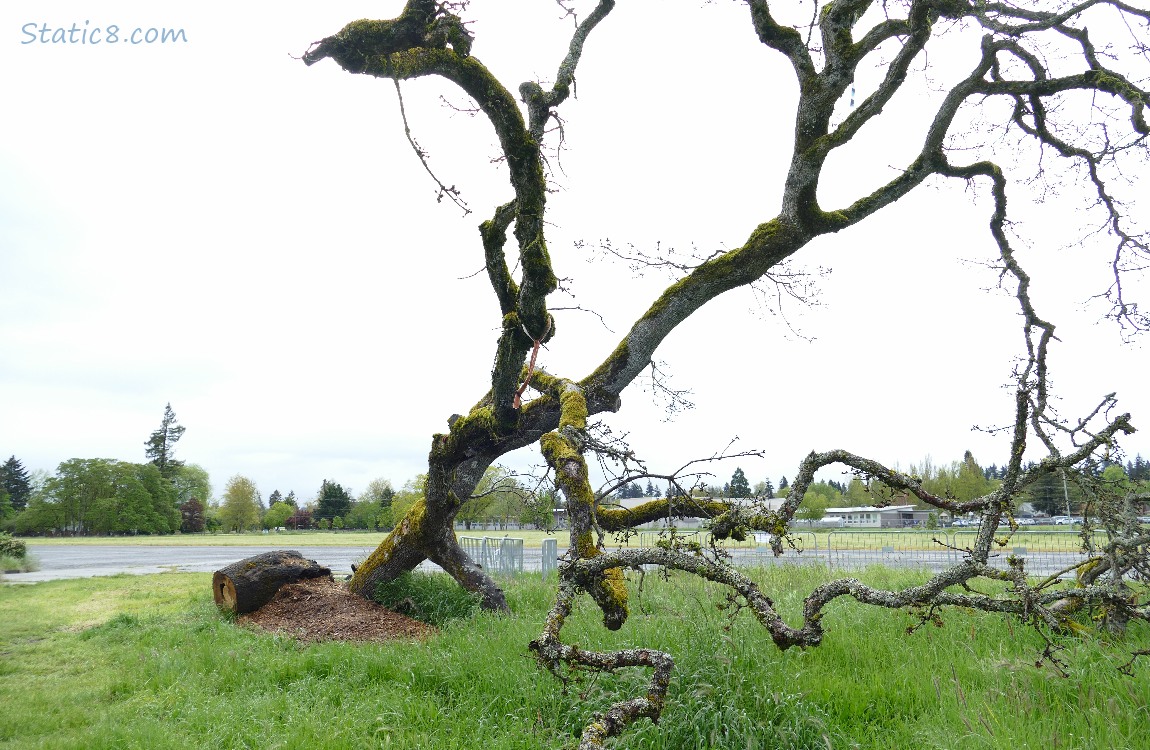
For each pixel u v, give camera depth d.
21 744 5.71
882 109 7.43
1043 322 8.11
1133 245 8.43
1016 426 4.63
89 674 8.27
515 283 8.02
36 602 15.19
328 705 6.30
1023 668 5.65
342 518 87.81
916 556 19.91
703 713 5.10
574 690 5.76
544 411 9.46
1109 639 6.55
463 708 5.97
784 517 4.91
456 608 10.36
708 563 4.30
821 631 4.05
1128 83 7.59
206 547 42.00
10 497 93.00
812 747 4.93
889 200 8.95
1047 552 19.05
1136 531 6.51
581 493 5.53
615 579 5.39
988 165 8.91
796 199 8.35
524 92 7.05
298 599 10.98
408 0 6.33
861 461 4.91
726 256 8.84
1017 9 7.30
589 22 7.55
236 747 5.51
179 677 7.54
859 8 7.71
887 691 5.79
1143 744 4.51
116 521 75.25
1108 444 4.70
